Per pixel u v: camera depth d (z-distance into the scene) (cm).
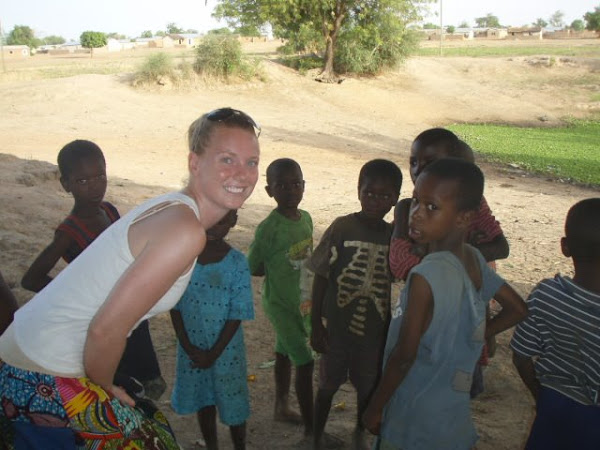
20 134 1819
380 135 2353
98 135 1888
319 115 2634
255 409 433
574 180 1612
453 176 246
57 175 1030
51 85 2503
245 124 214
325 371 358
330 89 3031
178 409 342
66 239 329
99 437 224
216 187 212
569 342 258
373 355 351
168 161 1515
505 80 3744
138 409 246
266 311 407
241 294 332
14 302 265
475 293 256
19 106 2244
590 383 256
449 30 10138
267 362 502
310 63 3192
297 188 392
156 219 203
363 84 3169
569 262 780
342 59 3192
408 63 3647
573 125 2998
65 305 210
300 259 397
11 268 609
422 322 243
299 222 402
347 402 452
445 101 3212
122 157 1527
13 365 221
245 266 337
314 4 2972
